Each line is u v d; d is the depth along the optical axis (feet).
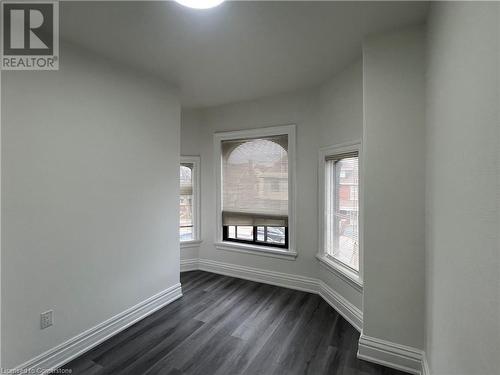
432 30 4.75
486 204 2.34
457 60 3.18
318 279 9.72
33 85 5.43
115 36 6.03
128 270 7.53
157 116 8.48
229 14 5.26
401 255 5.74
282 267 10.50
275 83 9.17
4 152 4.98
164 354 6.26
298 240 10.11
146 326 7.49
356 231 7.77
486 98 2.33
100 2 4.83
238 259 11.59
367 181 6.06
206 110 12.23
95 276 6.64
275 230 11.09
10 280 5.07
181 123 12.12
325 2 4.87
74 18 5.31
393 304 5.82
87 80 6.48
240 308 8.59
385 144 5.85
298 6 5.00
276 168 10.63
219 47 6.64
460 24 3.05
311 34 6.03
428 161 5.16
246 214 11.34
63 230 5.94
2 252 4.96
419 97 5.52
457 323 3.20
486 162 2.34
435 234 4.53
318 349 6.44
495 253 2.16
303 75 8.48
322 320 7.80
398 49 5.73
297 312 8.30
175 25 5.64
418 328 5.60
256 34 6.05
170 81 8.91
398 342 5.79
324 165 9.12
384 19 5.41
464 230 2.95
